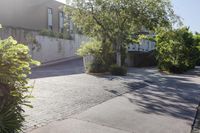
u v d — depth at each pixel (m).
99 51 17.14
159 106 8.54
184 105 8.89
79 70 19.14
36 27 31.00
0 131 4.08
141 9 17.02
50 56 26.22
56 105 7.82
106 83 12.68
